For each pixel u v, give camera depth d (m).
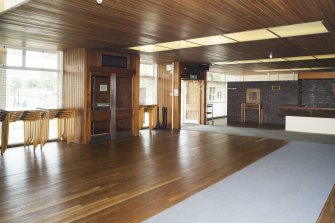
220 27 5.52
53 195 4.02
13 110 6.80
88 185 4.46
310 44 7.37
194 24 5.29
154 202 3.78
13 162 5.84
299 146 7.77
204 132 10.50
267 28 5.59
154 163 5.82
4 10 4.49
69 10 4.46
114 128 8.80
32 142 7.55
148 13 4.62
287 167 5.52
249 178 4.80
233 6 4.21
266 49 8.21
